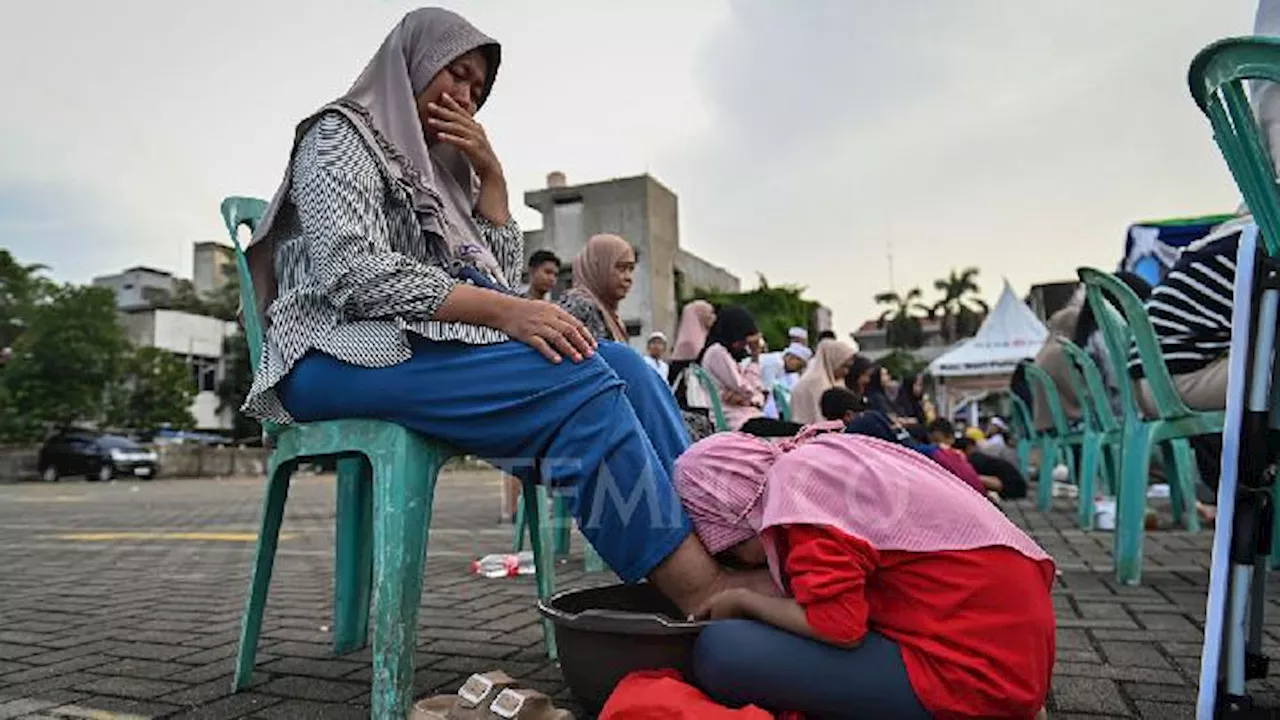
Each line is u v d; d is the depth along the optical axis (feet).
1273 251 4.71
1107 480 21.11
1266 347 4.73
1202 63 4.22
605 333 13.39
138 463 72.23
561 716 5.22
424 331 5.87
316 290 6.18
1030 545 5.16
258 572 6.96
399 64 6.94
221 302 132.57
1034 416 24.36
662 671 5.32
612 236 14.06
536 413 5.72
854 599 4.84
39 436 82.69
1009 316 46.52
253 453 87.97
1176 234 24.38
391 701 5.50
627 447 5.63
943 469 5.60
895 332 167.53
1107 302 11.56
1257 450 4.73
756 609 5.20
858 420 9.16
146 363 93.09
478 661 7.77
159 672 7.50
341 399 5.98
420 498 5.90
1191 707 6.15
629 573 5.68
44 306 86.12
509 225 7.79
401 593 5.66
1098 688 6.59
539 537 7.76
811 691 4.94
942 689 4.83
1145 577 11.50
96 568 15.10
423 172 6.73
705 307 20.88
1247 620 4.91
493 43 7.25
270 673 7.39
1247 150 4.30
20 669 7.67
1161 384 10.58
